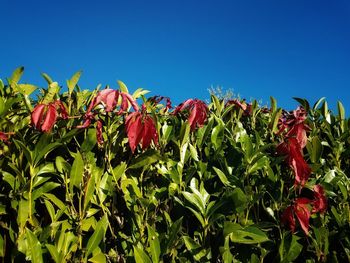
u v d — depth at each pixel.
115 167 2.05
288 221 2.15
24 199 1.74
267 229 2.06
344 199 2.34
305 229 2.03
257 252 2.08
